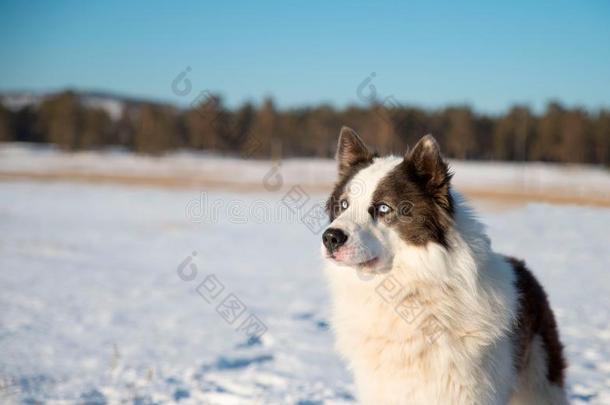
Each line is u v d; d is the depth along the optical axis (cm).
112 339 740
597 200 2316
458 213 390
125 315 871
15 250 1495
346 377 593
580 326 759
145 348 701
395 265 387
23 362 636
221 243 1658
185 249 1552
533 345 423
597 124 4903
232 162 4738
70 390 549
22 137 7556
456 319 364
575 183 3281
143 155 5381
